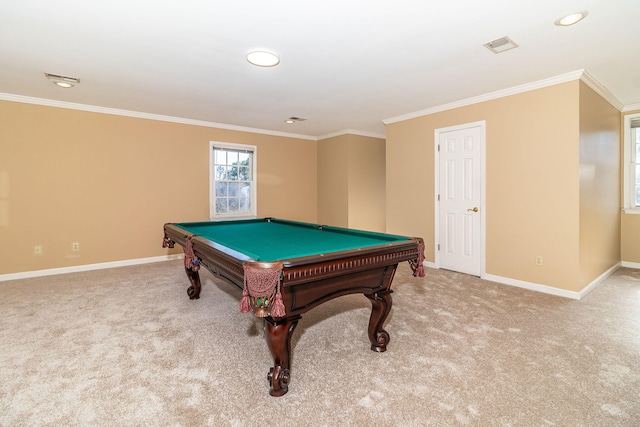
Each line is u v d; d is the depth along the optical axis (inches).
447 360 81.0
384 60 111.9
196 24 87.5
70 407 63.2
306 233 117.3
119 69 119.4
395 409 62.9
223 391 68.9
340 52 105.3
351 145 237.5
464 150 161.3
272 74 124.9
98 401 65.2
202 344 90.0
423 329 99.0
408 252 83.4
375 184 252.5
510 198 144.4
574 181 125.7
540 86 133.0
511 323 103.0
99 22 86.3
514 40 97.7
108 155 176.4
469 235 161.0
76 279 154.2
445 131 168.9
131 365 78.8
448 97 155.0
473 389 69.1
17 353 84.1
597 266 144.9
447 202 169.6
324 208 259.6
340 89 142.9
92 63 113.8
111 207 178.2
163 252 195.5
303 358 82.7
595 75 127.9
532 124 136.5
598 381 71.6
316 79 130.3
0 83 134.8
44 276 159.3
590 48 103.3
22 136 154.2
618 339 91.7
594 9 81.0
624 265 177.6
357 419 60.2
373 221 252.8
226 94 150.0
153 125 189.8
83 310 114.6
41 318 107.3
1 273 151.6
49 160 160.9
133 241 185.6
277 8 79.8
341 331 99.0
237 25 88.1
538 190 135.6
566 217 128.3
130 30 90.6
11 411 61.8
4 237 151.9
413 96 153.6
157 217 192.9
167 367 78.0
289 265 60.9
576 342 90.0
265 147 236.8
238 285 76.1
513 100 142.3
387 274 85.2
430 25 88.5
